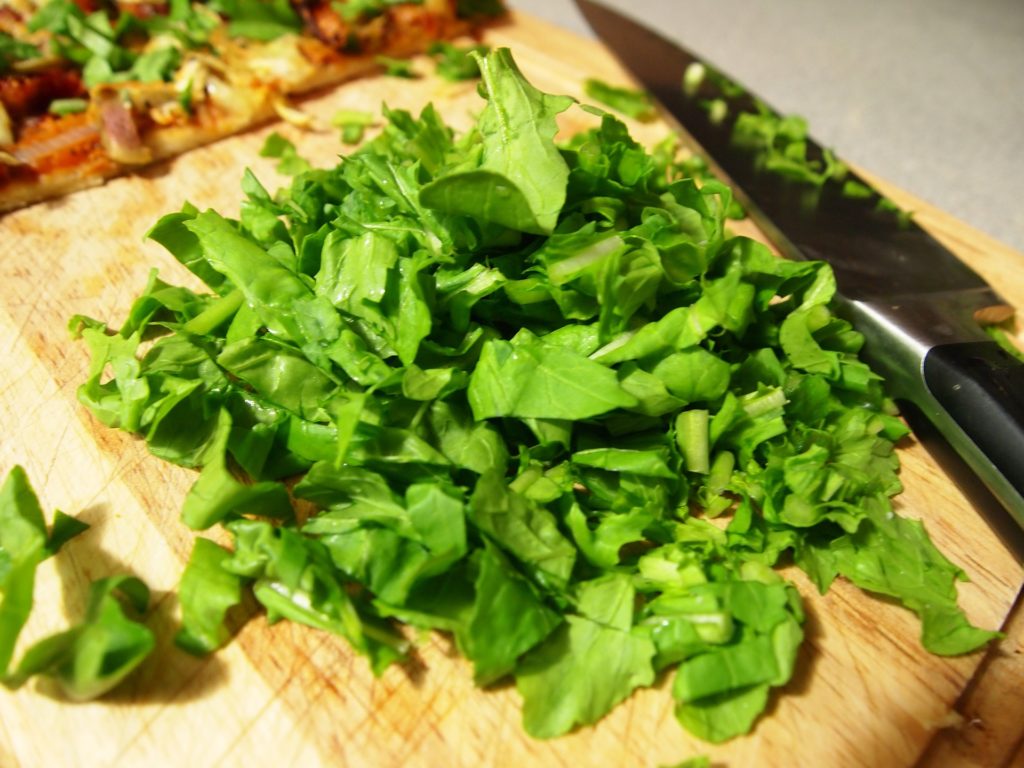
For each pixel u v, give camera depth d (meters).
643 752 0.12
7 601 0.12
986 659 0.14
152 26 0.26
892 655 0.14
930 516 0.16
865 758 0.13
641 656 0.13
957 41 0.33
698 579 0.14
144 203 0.22
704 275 0.16
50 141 0.22
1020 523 0.15
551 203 0.15
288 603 0.13
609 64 0.28
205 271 0.18
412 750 0.12
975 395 0.15
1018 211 0.25
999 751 0.13
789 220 0.21
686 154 0.24
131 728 0.12
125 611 0.13
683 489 0.15
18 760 0.12
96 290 0.19
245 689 0.13
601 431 0.15
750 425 0.15
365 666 0.13
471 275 0.15
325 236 0.16
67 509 0.15
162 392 0.16
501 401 0.14
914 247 0.20
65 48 0.24
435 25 0.28
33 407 0.17
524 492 0.14
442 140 0.19
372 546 0.13
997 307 0.18
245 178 0.18
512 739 0.13
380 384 0.14
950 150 0.27
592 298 0.15
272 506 0.14
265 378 0.15
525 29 0.29
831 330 0.17
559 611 0.13
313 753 0.12
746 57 0.32
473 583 0.13
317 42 0.26
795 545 0.14
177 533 0.15
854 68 0.31
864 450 0.16
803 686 0.13
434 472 0.14
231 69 0.24
